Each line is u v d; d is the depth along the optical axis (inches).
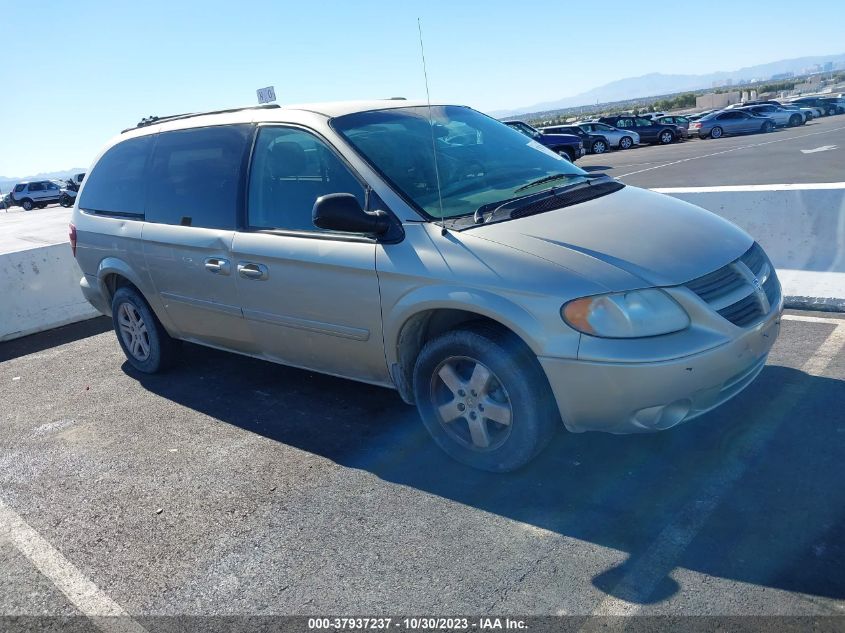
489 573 110.2
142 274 196.9
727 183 636.1
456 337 131.7
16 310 285.6
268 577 116.0
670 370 114.1
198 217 178.5
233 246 166.4
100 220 210.1
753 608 96.4
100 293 220.2
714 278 123.9
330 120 156.3
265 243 159.9
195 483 149.3
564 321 117.7
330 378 198.7
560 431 150.6
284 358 172.4
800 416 146.3
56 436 182.4
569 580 106.3
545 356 119.6
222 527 132.0
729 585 101.2
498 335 127.7
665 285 117.9
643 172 820.6
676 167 835.4
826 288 217.5
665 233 131.0
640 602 100.1
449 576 110.7
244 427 173.9
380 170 145.6
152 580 119.2
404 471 144.4
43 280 293.3
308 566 117.5
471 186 148.1
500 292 123.3
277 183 162.1
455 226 133.8
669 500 123.0
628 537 114.6
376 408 175.9
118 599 115.4
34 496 152.3
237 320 174.6
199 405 191.2
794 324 203.2
